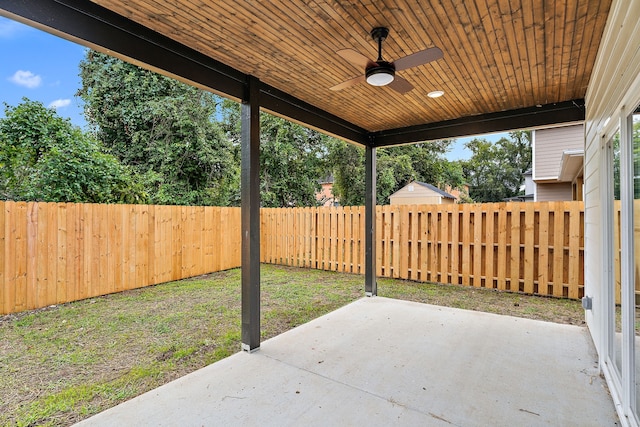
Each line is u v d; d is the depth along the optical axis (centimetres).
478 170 2589
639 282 204
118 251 578
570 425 217
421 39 276
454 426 217
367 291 555
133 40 253
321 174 1337
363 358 318
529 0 223
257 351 336
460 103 426
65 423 224
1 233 443
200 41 281
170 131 1023
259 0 225
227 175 1130
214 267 758
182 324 417
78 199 623
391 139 544
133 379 284
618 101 217
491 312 468
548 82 358
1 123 619
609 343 274
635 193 207
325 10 236
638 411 204
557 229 532
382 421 223
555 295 535
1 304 442
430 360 313
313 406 240
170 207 666
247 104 343
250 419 225
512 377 280
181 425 219
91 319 434
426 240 651
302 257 827
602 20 246
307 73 344
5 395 258
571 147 955
